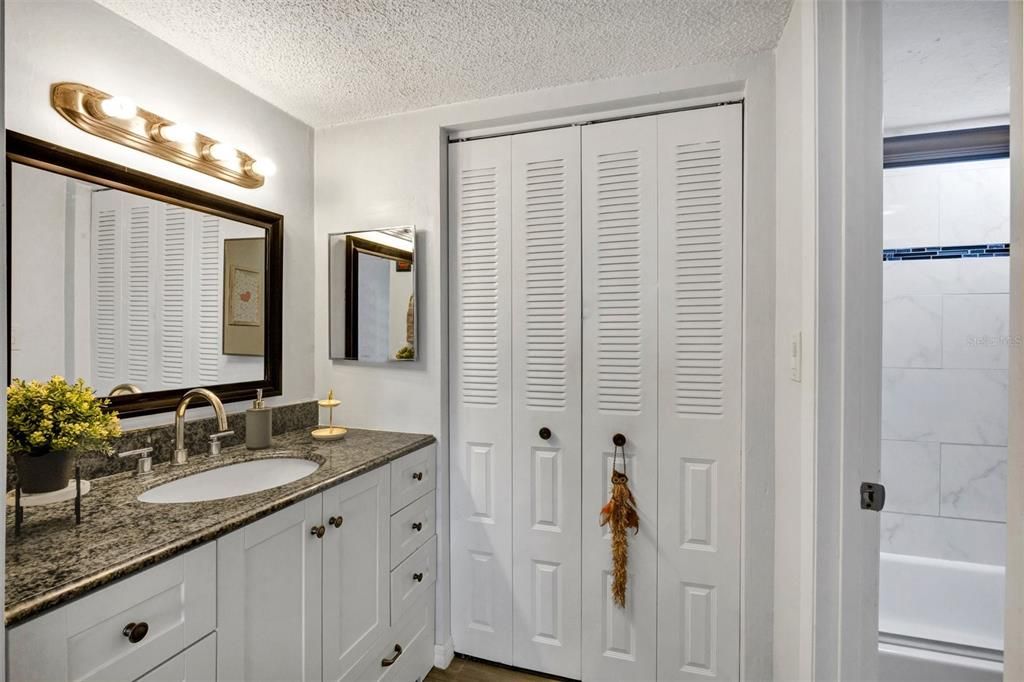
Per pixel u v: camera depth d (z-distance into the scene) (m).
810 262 1.19
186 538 1.01
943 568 2.20
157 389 1.52
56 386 1.07
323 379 2.14
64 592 0.80
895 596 2.25
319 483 1.37
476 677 1.91
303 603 1.31
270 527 1.21
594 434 1.85
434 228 1.98
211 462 1.54
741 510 1.68
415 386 2.01
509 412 1.95
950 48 1.62
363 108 1.99
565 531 1.89
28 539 0.99
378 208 2.07
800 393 1.29
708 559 1.72
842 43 1.14
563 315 1.88
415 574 1.84
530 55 1.64
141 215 1.48
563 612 1.89
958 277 2.20
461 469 2.02
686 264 1.74
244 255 1.82
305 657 1.32
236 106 1.80
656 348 1.77
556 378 1.89
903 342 2.28
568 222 1.88
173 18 1.44
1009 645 0.37
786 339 1.46
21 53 1.21
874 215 1.14
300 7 1.40
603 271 1.84
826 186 1.16
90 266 1.35
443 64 1.69
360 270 2.06
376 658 1.61
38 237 1.24
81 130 1.33
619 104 1.80
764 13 1.42
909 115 2.09
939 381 2.23
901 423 2.29
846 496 1.15
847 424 1.15
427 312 2.00
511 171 1.95
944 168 2.21
